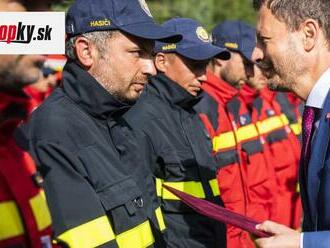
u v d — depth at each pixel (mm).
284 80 3459
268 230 3225
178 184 4297
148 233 3500
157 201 3748
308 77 3422
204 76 4707
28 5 2898
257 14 3514
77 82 3492
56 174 3266
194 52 4637
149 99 4375
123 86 3549
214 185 4461
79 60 3541
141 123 4242
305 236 3146
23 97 2791
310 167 3305
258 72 6328
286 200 6977
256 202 6277
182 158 4324
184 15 10672
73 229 3229
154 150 4234
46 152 3285
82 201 3260
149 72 3594
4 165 2723
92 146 3395
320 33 3383
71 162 3293
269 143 7035
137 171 3641
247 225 3318
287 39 3418
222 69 6188
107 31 3531
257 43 3518
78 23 3551
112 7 3543
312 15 3373
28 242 2756
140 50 3572
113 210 3359
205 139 4535
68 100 3471
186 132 4418
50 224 2881
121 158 3574
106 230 3270
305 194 3445
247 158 6285
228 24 6270
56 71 5750
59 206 3240
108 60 3535
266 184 6418
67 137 3338
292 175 7145
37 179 2863
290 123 7879
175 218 4277
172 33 3580
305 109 3426
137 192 3455
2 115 2746
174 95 4492
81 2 3584
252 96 6453
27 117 2906
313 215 3334
